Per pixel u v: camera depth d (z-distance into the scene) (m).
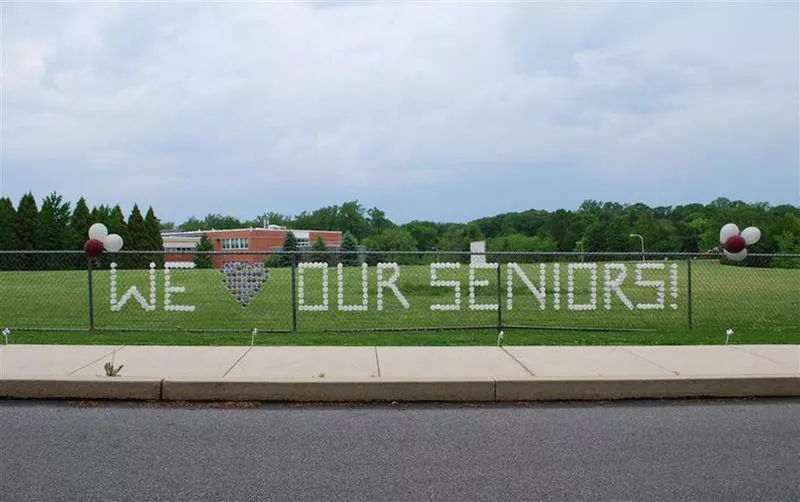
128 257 42.56
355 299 16.16
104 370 7.63
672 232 92.56
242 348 9.20
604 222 99.44
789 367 7.96
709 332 11.11
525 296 16.73
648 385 7.22
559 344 9.72
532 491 4.54
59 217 72.75
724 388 7.28
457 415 6.52
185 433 5.86
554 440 5.70
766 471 4.94
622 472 4.91
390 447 5.48
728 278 22.34
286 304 15.28
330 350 9.05
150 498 4.38
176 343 9.71
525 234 109.50
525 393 7.13
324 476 4.80
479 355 8.71
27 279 22.53
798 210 91.62
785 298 16.92
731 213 79.56
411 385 7.07
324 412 6.62
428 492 4.51
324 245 81.75
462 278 18.31
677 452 5.38
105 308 14.79
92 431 5.89
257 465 5.03
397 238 102.88
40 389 7.03
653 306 12.38
